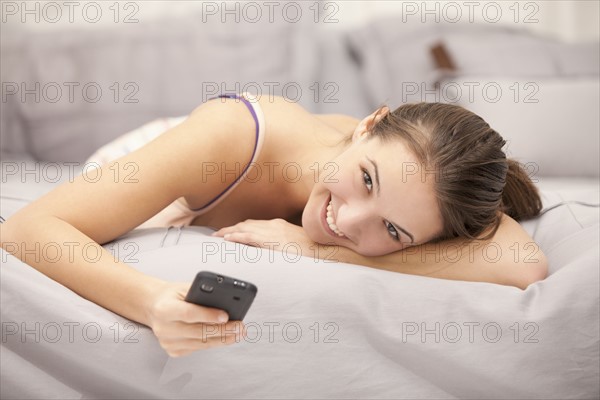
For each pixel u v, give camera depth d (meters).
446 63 2.15
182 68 2.06
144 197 1.03
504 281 1.02
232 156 1.13
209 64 2.07
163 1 2.38
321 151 1.18
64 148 2.02
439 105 1.04
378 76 2.21
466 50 2.17
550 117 1.88
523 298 0.92
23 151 2.04
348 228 0.97
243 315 0.79
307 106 2.09
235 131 1.13
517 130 1.87
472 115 1.04
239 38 2.11
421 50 2.22
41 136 2.02
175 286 0.83
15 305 0.85
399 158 0.95
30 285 0.86
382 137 0.99
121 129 2.02
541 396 0.90
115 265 0.89
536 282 0.95
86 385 0.87
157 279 0.87
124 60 2.06
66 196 0.99
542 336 0.90
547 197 1.28
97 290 0.88
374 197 0.95
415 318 0.89
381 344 0.89
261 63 2.09
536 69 2.13
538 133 1.87
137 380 0.86
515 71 2.12
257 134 1.16
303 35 2.17
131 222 1.03
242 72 2.07
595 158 1.86
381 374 0.89
